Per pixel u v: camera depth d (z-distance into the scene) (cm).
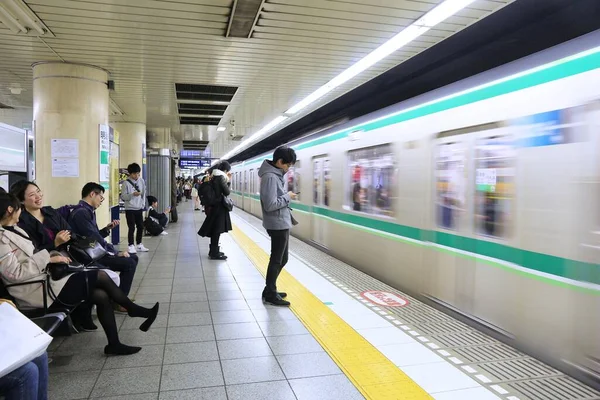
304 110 852
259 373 292
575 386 279
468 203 402
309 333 366
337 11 375
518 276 338
